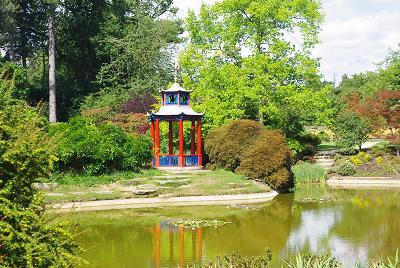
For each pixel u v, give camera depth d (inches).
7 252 279.6
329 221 798.5
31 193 304.8
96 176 1042.1
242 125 1207.6
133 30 1982.0
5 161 291.9
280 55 1350.9
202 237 679.7
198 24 1425.9
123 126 1469.0
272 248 608.7
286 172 1154.0
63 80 2066.9
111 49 1919.3
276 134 1184.2
